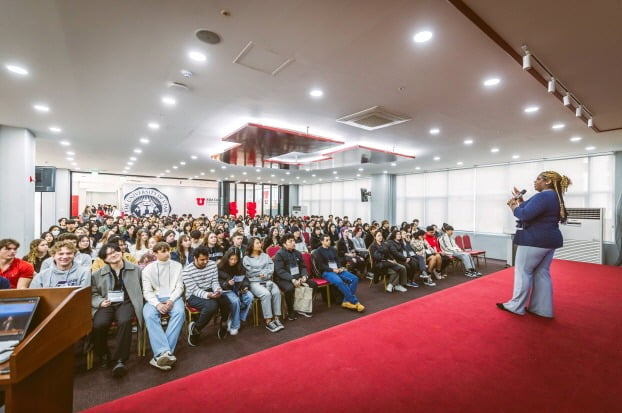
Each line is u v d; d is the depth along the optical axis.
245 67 3.20
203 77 3.46
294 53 2.90
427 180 11.66
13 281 2.91
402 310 3.23
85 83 3.64
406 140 6.52
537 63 3.03
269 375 2.02
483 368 2.06
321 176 14.20
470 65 3.12
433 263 6.13
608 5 2.16
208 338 3.32
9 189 5.66
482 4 2.18
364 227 8.75
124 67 3.22
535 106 4.31
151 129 5.81
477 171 10.19
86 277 2.83
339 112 4.66
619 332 2.64
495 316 3.04
